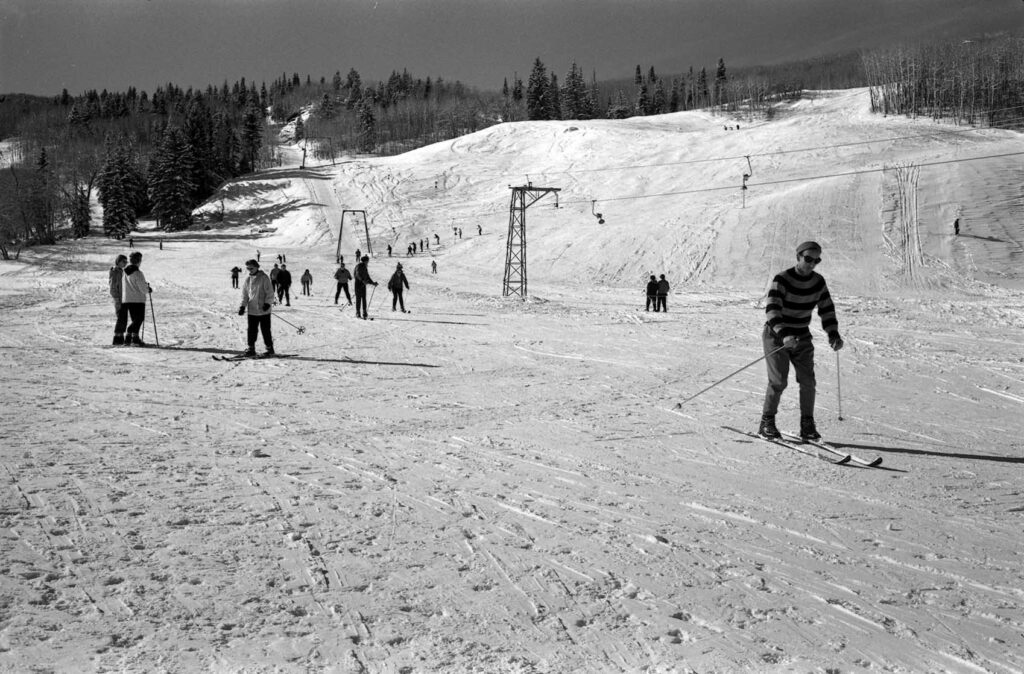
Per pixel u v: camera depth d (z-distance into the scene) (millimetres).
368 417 7918
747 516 4887
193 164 114875
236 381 10086
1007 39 130000
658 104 181750
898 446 6879
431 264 65250
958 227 50062
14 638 2945
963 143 87125
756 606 3578
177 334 15891
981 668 3045
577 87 170625
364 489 5258
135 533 4160
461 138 143125
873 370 11672
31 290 33500
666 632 3295
